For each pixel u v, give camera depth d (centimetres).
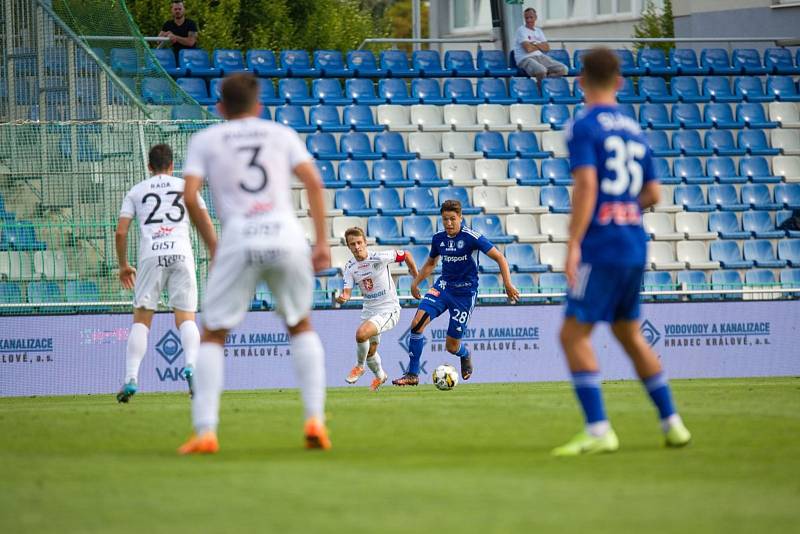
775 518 1420
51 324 4781
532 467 1848
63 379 4781
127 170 4997
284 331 4991
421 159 6656
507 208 6419
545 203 6531
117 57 5425
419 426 2489
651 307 5341
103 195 4991
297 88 6975
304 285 2019
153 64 5447
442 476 1750
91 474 1781
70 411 3122
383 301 4366
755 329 5450
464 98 7162
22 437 2347
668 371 5344
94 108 5372
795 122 7300
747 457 1964
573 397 3566
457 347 4391
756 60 7738
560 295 5400
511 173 6712
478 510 1470
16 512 1472
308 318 2094
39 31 5366
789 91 7512
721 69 7638
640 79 7462
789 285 5956
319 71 7169
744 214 6662
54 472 1806
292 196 6331
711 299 5422
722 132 7112
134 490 1630
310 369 2070
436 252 4338
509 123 7094
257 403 3400
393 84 7100
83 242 4959
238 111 2034
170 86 5422
